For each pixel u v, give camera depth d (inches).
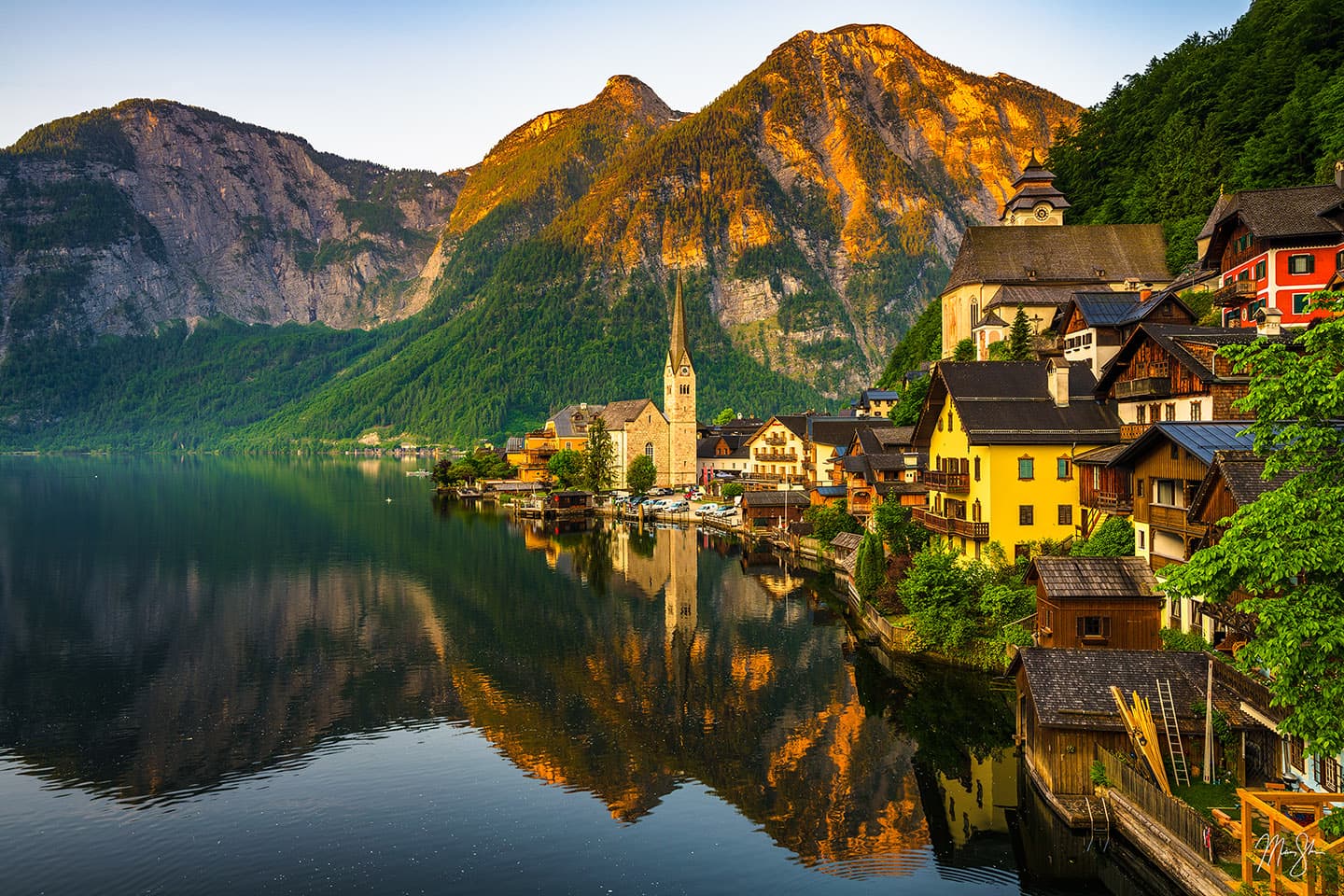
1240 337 2401.6
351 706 2434.8
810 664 2738.7
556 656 2876.5
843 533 4291.3
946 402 3189.0
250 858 1624.0
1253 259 3329.2
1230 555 1135.6
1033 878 1505.9
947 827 1695.4
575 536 5718.5
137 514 6825.8
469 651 2945.4
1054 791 1576.0
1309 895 1028.5
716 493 7244.1
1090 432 2795.3
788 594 3791.8
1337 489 1090.7
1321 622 1063.0
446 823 1754.4
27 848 1660.9
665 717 2320.4
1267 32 5625.0
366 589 3929.6
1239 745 1471.5
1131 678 1605.6
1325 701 1067.3
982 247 5605.3
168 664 2817.4
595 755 2082.9
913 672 2549.2
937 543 3142.2
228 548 5083.7
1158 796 1378.0
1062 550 2586.1
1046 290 5354.3
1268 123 4783.5
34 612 3489.2
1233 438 1877.5
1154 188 5812.0
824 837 1669.5
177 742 2178.9
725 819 1753.2
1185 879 1278.3
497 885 1526.8
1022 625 2343.8
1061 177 7185.0
